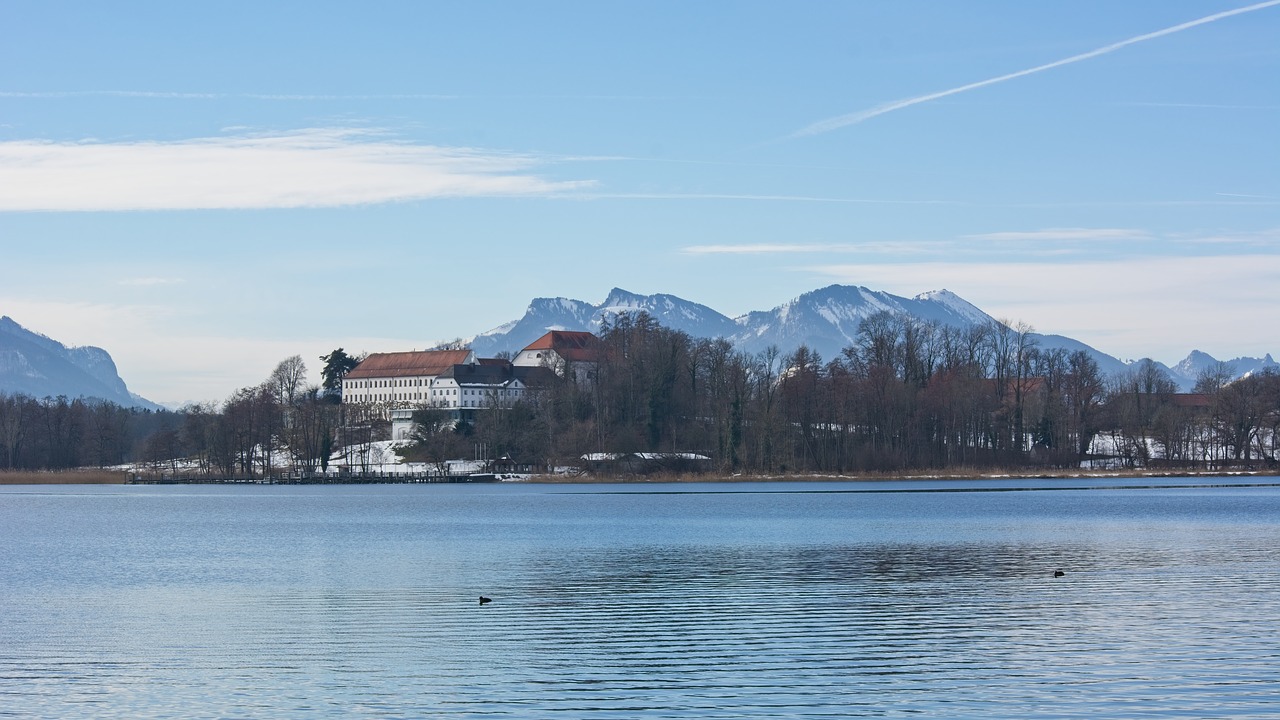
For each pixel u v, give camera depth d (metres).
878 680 43.88
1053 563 78.75
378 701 41.78
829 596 63.88
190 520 136.88
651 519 126.75
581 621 56.59
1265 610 57.50
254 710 40.81
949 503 151.38
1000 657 47.38
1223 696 41.00
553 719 39.53
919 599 62.41
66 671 46.69
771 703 41.06
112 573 79.75
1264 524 111.25
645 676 44.94
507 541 100.69
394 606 62.03
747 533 106.12
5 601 65.62
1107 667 45.38
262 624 56.78
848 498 166.75
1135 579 69.62
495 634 53.47
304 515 143.62
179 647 51.16
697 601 62.53
